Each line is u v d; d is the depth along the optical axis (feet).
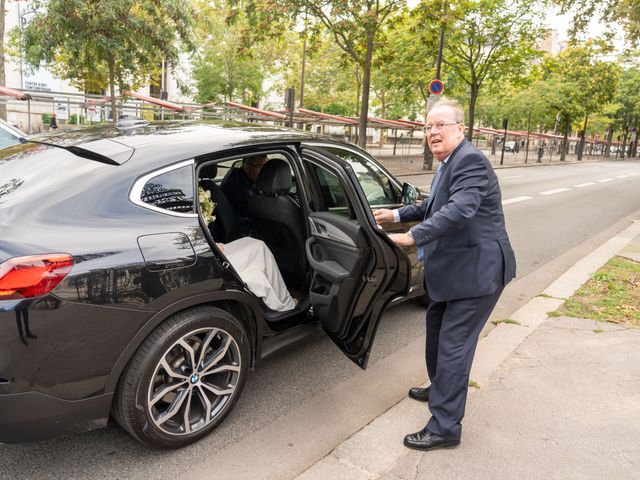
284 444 9.12
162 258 7.91
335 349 13.11
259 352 9.89
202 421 8.87
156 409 8.42
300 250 11.73
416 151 126.41
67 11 40.11
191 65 110.11
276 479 8.19
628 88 202.59
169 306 7.95
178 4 44.04
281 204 11.59
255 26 54.49
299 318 10.96
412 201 13.71
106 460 8.48
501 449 8.97
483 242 8.52
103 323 7.32
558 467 8.52
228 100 113.09
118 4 39.83
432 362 9.93
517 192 55.31
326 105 139.95
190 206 8.64
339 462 8.52
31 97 49.21
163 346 7.97
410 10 54.49
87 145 8.98
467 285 8.55
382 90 120.98
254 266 10.74
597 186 68.23
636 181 81.25
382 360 12.75
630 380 11.48
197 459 8.59
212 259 8.57
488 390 10.91
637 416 10.09
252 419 9.87
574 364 12.18
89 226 7.54
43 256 6.86
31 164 8.77
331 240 9.73
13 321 6.66
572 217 38.99
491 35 76.64
